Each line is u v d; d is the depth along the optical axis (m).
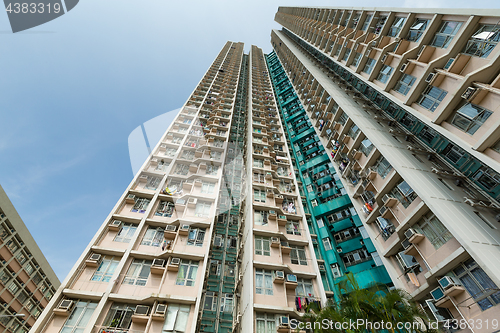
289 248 19.09
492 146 12.77
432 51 18.00
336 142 26.78
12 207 26.47
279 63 70.31
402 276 15.54
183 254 16.23
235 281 18.75
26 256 27.97
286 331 14.27
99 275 15.03
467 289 11.66
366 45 25.41
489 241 11.96
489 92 13.16
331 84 35.06
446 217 12.85
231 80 53.06
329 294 18.34
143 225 17.81
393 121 23.89
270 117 38.97
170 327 13.07
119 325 13.08
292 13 69.19
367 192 20.67
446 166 17.89
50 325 12.64
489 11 14.32
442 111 15.33
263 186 24.27
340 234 23.69
